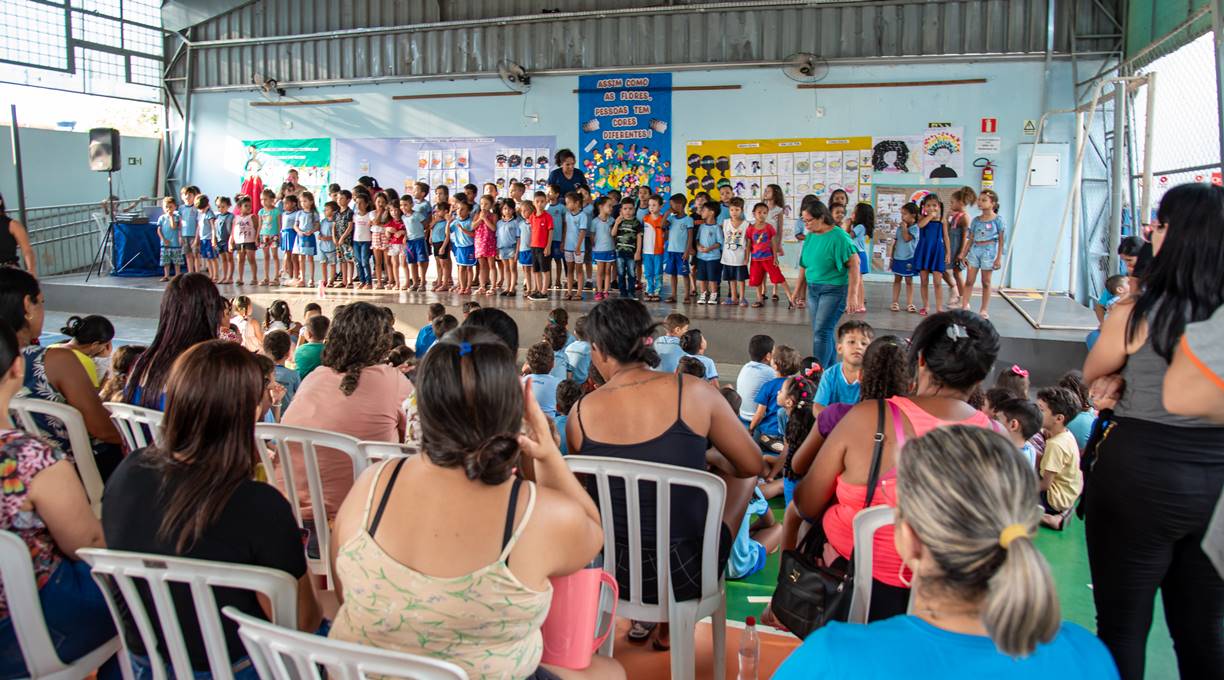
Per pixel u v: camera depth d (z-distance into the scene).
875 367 2.57
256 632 1.44
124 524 1.77
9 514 1.85
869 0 10.93
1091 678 1.11
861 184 11.20
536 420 1.77
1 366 1.96
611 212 9.95
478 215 10.57
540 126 12.40
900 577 1.95
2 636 1.88
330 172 13.51
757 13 11.40
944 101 10.85
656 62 11.84
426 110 12.90
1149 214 7.46
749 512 3.88
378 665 1.36
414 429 3.01
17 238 6.19
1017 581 0.97
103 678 2.05
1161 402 1.88
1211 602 1.95
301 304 10.12
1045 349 7.49
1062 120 10.52
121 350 3.83
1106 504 1.98
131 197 14.20
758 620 3.13
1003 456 1.07
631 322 2.47
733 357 8.52
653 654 2.78
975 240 8.45
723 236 9.54
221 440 1.76
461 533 1.49
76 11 13.21
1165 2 8.88
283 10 13.51
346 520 1.58
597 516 1.87
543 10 12.26
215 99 13.99
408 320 9.80
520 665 1.55
